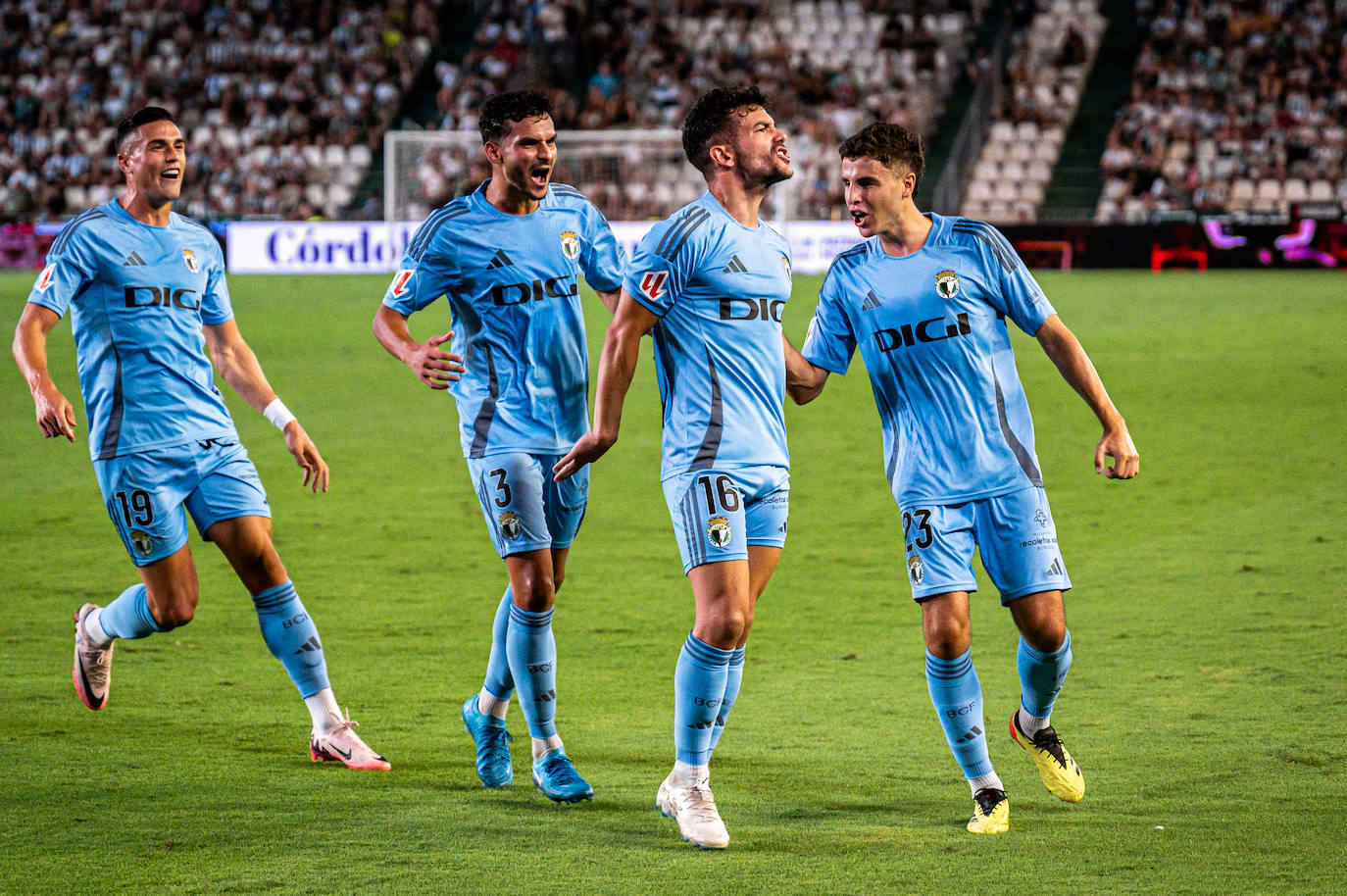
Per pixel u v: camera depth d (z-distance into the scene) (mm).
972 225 13422
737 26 106875
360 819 13070
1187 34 102688
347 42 108375
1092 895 11062
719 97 13219
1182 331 56719
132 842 12391
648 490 30406
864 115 99625
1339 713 15781
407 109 107438
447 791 13922
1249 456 32688
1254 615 20078
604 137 90062
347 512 28438
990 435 13250
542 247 14492
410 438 36969
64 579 23078
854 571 23484
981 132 101062
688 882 11445
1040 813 13070
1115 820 12789
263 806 13391
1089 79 105500
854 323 13766
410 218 91375
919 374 13352
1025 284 13289
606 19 110250
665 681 17703
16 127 106188
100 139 104562
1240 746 14758
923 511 13219
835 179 96188
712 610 12766
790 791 13766
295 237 87250
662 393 13578
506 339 14461
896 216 13328
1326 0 102000
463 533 26578
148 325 15188
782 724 15891
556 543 14703
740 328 13164
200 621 20688
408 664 18547
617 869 11781
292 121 103375
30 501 29453
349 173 102000
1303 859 11734
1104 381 44531
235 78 106125
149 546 15188
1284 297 69688
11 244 93812
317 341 56062
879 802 13453
